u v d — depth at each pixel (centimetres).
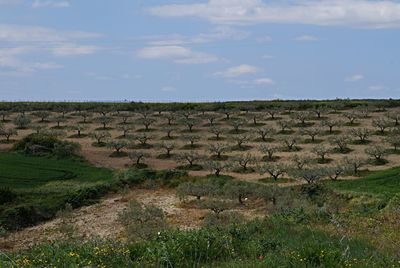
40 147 9275
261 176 7512
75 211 5766
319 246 1319
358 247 1623
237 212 4962
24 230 4947
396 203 3575
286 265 1212
